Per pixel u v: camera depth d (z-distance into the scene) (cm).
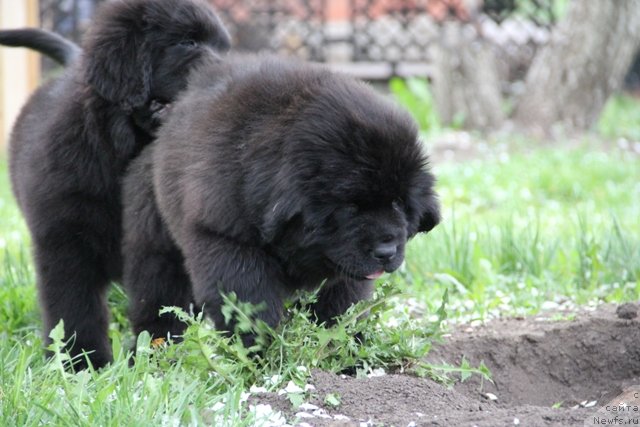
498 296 854
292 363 614
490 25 2434
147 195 673
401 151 567
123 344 729
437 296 874
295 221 575
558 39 1859
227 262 593
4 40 909
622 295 844
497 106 1888
